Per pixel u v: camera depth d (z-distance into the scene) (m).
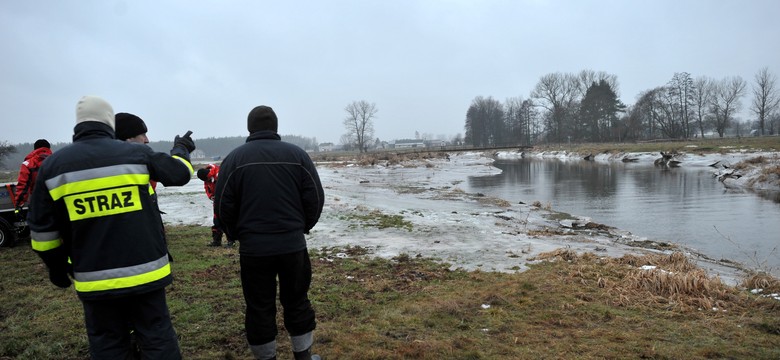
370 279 6.25
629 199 18.94
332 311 4.94
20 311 4.92
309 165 3.39
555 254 7.55
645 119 88.38
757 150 37.62
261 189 3.17
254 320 3.28
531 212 15.09
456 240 9.27
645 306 5.02
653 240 10.95
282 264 3.24
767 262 8.78
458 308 4.93
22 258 7.57
